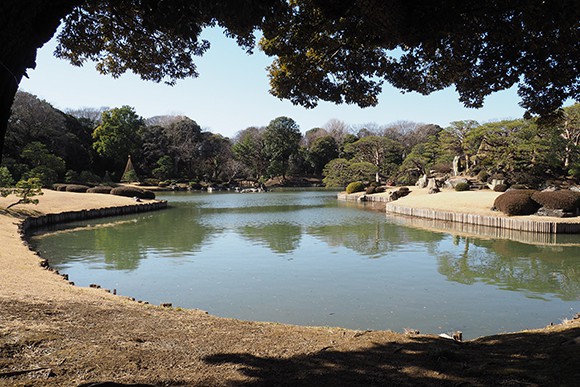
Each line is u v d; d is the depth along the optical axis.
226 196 42.91
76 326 4.47
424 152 45.00
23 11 1.98
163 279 9.61
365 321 6.81
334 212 26.52
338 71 5.87
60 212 20.64
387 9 3.58
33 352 3.51
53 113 41.84
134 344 4.00
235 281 9.40
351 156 59.16
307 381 3.12
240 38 5.30
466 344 4.30
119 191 32.56
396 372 3.32
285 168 63.25
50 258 12.05
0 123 2.04
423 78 5.79
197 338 4.39
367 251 13.23
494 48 4.82
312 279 9.59
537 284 9.27
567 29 3.82
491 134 33.31
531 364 3.33
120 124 52.41
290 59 5.62
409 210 24.62
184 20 3.07
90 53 5.32
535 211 20.77
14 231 14.34
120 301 6.16
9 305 4.94
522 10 3.81
